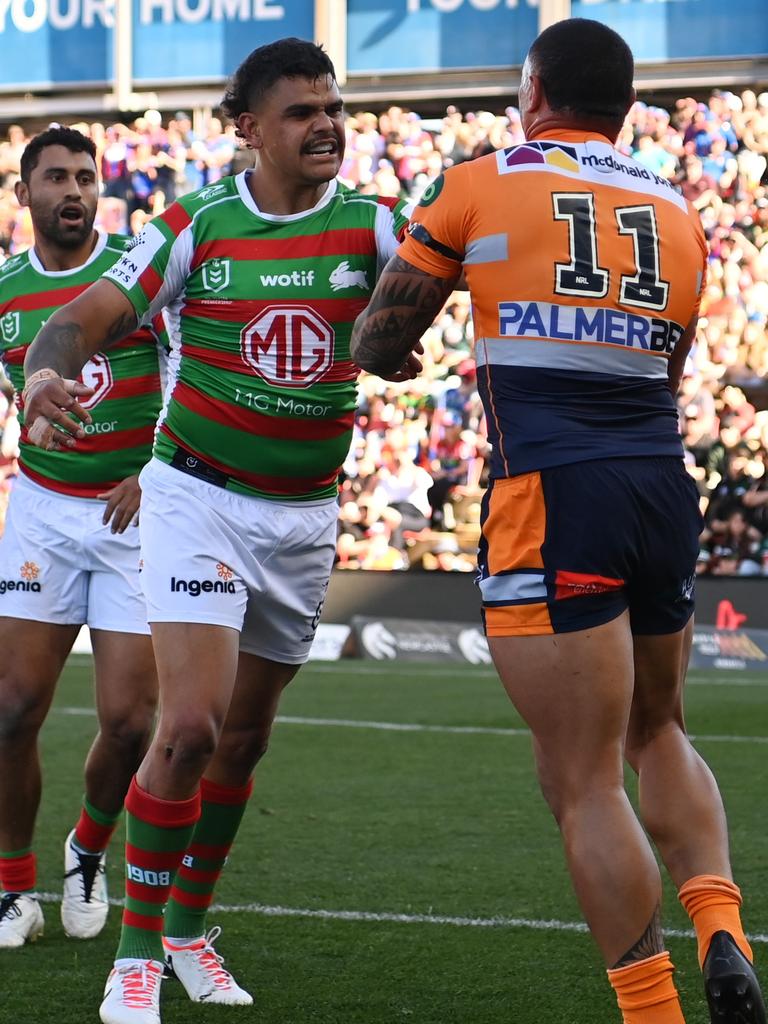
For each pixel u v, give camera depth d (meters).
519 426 8.93
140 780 10.69
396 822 18.47
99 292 10.73
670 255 9.18
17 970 12.07
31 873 13.13
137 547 13.23
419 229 9.27
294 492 11.41
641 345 9.04
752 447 44.56
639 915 8.62
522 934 13.21
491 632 9.07
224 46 47.94
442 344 46.44
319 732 26.50
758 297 46.19
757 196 46.78
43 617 13.36
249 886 15.08
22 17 49.28
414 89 46.94
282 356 11.06
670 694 9.78
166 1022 10.75
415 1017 10.84
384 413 46.22
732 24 45.09
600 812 8.74
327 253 11.09
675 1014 8.58
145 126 49.03
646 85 45.94
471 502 45.56
